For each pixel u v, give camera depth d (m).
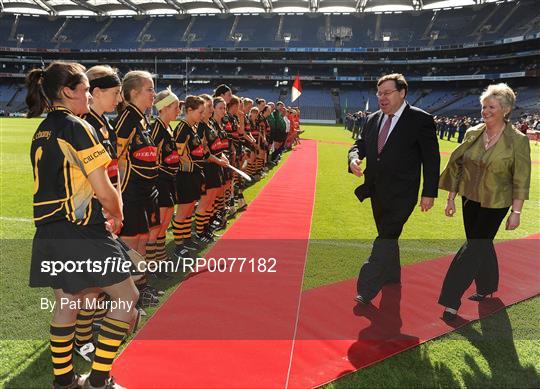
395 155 3.34
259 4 60.41
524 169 3.10
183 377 2.38
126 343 2.72
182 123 4.35
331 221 6.18
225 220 5.75
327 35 59.59
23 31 65.00
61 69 2.04
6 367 2.52
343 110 53.59
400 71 57.62
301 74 59.75
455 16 56.84
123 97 3.28
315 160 13.87
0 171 10.18
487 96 3.14
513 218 3.14
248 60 59.56
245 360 2.55
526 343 2.87
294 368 2.49
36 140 2.05
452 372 2.52
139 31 64.69
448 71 54.97
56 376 2.24
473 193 3.29
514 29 49.09
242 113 7.35
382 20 60.22
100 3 61.16
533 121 31.52
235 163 6.68
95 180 2.02
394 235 3.52
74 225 2.08
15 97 59.06
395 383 2.39
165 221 4.09
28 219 5.90
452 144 22.67
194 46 61.03
